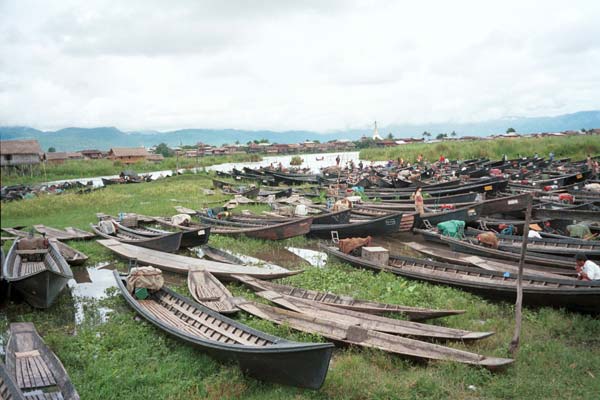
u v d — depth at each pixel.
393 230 20.78
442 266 15.87
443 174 45.09
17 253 17.34
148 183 50.69
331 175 50.06
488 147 67.50
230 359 9.30
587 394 8.39
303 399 8.42
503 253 16.88
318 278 15.80
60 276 13.52
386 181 41.00
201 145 153.62
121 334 11.41
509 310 12.80
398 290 14.12
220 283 14.33
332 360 9.94
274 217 26.00
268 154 155.38
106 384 9.02
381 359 9.58
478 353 9.96
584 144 63.47
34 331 10.88
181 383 9.04
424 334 10.52
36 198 35.66
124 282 14.61
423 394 8.52
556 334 11.24
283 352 8.07
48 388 8.68
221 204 34.06
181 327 11.53
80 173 75.06
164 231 23.33
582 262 14.08
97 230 23.38
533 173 42.38
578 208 24.44
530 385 8.69
